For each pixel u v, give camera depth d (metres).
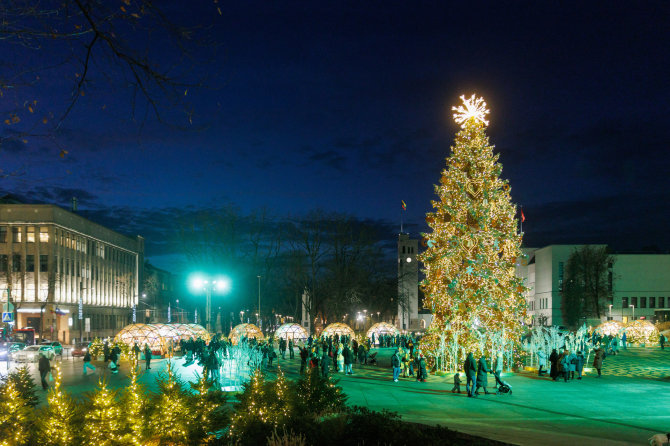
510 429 14.83
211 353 26.36
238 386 25.94
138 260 115.25
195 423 13.31
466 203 31.72
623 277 120.81
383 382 28.23
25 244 73.31
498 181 32.22
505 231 32.03
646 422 17.22
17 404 11.98
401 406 19.98
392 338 65.75
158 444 12.53
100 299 92.94
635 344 62.84
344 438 10.71
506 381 28.31
